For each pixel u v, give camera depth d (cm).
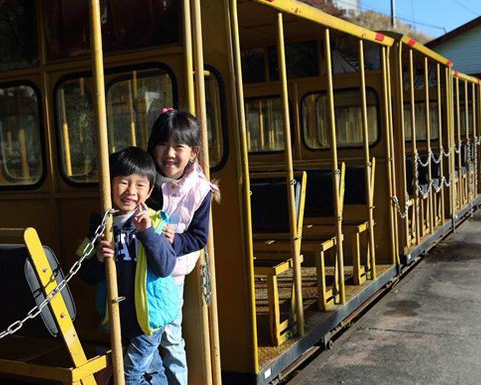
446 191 988
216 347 325
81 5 359
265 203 506
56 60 371
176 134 283
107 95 363
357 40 568
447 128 937
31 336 288
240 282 375
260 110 715
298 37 647
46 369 264
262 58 703
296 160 700
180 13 332
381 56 644
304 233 583
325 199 600
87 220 367
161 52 340
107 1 355
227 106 369
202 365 319
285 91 429
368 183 591
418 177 804
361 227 591
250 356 377
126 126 360
